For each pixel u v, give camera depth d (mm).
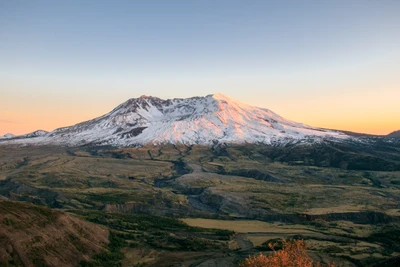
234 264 103938
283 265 60250
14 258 87812
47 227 104188
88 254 104438
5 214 99125
